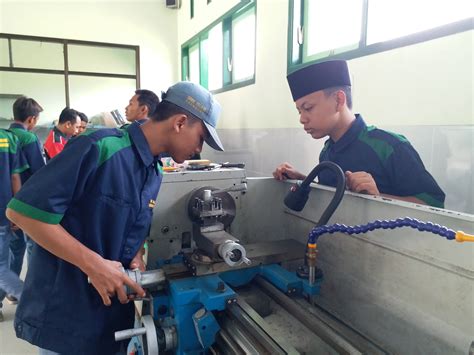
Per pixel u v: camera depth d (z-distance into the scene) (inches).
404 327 34.1
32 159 88.9
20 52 182.9
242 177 50.1
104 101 201.3
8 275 84.6
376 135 52.1
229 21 141.4
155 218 45.1
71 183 32.6
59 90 192.1
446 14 63.3
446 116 62.4
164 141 37.6
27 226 31.7
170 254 46.5
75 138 35.6
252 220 51.9
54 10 184.5
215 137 37.2
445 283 30.2
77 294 37.8
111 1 193.9
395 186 49.9
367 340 34.5
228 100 142.6
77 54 192.5
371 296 37.7
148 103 89.4
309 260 36.9
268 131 115.0
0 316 87.5
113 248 37.4
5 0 176.4
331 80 49.3
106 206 35.9
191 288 35.1
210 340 33.4
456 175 61.5
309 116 51.4
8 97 183.2
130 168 36.7
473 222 27.6
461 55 59.5
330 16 91.0
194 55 193.6
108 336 40.6
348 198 40.5
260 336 29.5
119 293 34.2
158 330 35.5
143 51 203.2
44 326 37.8
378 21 76.4
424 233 31.6
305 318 33.6
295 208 45.5
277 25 106.7
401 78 70.1
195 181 46.9
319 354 30.6
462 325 29.1
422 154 66.9
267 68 113.4
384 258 35.9
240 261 35.3
